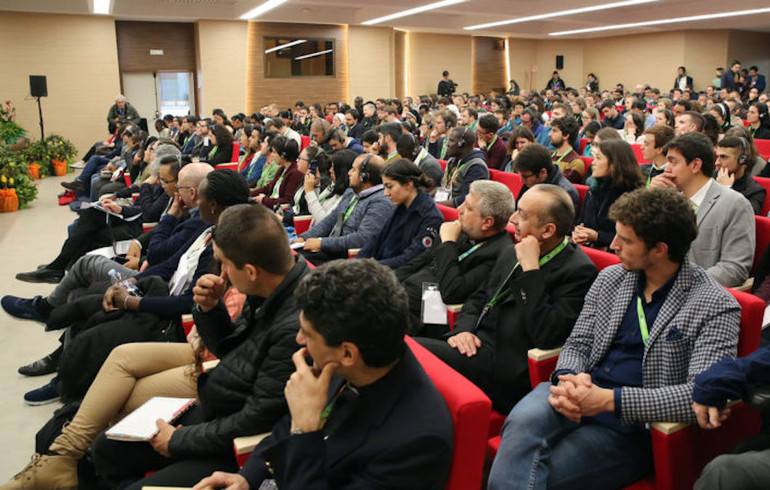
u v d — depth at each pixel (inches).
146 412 75.2
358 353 48.6
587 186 142.4
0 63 505.0
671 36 746.2
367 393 51.6
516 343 82.2
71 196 328.5
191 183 123.6
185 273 105.3
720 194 101.9
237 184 101.0
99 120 546.6
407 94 725.9
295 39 610.9
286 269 67.9
